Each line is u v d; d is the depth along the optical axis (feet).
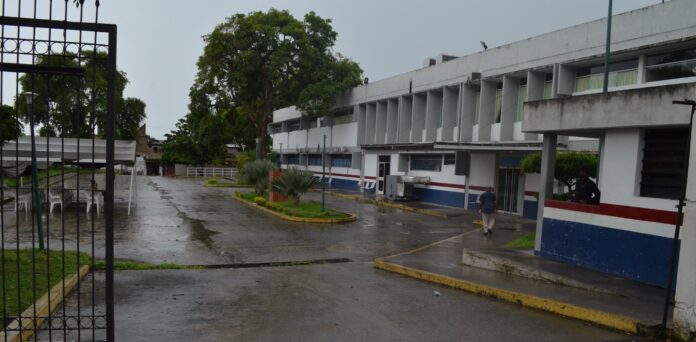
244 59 119.75
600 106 29.58
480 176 76.84
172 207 76.18
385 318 22.45
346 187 123.34
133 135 168.76
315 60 120.37
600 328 21.25
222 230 53.42
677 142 26.43
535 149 60.54
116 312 22.30
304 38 118.93
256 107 146.72
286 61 117.08
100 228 50.98
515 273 30.83
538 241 34.65
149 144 259.60
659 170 27.17
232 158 236.84
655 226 26.86
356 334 20.11
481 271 32.14
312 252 41.83
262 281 29.81
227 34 120.26
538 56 65.57
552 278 28.40
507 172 72.64
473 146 66.54
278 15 120.57
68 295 24.41
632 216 28.19
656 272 26.68
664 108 25.91
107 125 14.70
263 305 24.21
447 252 40.98
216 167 209.87
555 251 33.17
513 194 71.51
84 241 42.73
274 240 47.57
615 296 24.79
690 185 18.57
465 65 79.97
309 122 144.15
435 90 88.28
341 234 52.34
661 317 21.08
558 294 25.31
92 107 15.24
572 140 60.29
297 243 46.16
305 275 32.01
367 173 111.75
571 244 32.04
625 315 21.29
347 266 35.81
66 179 115.24
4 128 25.03
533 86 66.49
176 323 20.97
